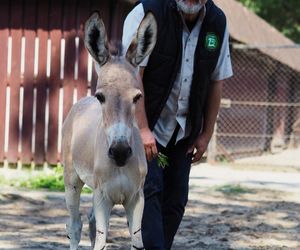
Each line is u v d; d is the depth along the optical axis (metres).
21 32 25.78
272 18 58.44
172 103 11.50
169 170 11.91
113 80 10.16
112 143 9.82
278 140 39.28
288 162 33.91
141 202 10.87
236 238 16.33
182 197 11.94
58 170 24.67
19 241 15.21
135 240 10.84
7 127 25.77
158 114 11.41
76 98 25.73
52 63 25.72
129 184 10.66
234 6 33.88
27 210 18.94
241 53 35.16
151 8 11.08
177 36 11.12
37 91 25.73
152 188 11.24
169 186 11.95
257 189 23.89
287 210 20.27
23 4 25.72
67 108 25.70
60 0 25.64
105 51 10.53
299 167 32.25
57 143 25.66
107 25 25.47
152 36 10.52
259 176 27.80
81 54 25.66
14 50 25.78
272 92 38.47
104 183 10.70
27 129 25.72
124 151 9.80
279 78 39.09
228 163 31.97
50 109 25.70
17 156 25.70
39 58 25.75
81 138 11.88
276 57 36.12
